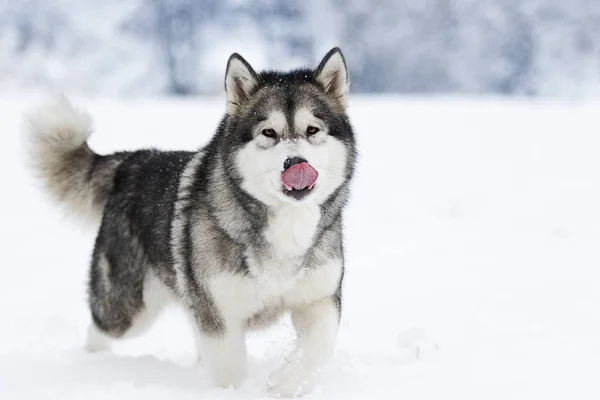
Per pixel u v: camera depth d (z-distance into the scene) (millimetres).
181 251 6828
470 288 10391
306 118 6418
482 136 24781
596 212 16625
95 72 47688
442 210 16734
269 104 6508
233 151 6496
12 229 14016
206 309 6613
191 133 23016
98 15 47844
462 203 17344
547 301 9578
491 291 10188
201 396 6020
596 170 20625
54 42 46469
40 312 9367
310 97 6602
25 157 8781
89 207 8570
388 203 17219
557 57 53969
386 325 8719
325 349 6488
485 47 53656
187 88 55688
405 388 6203
